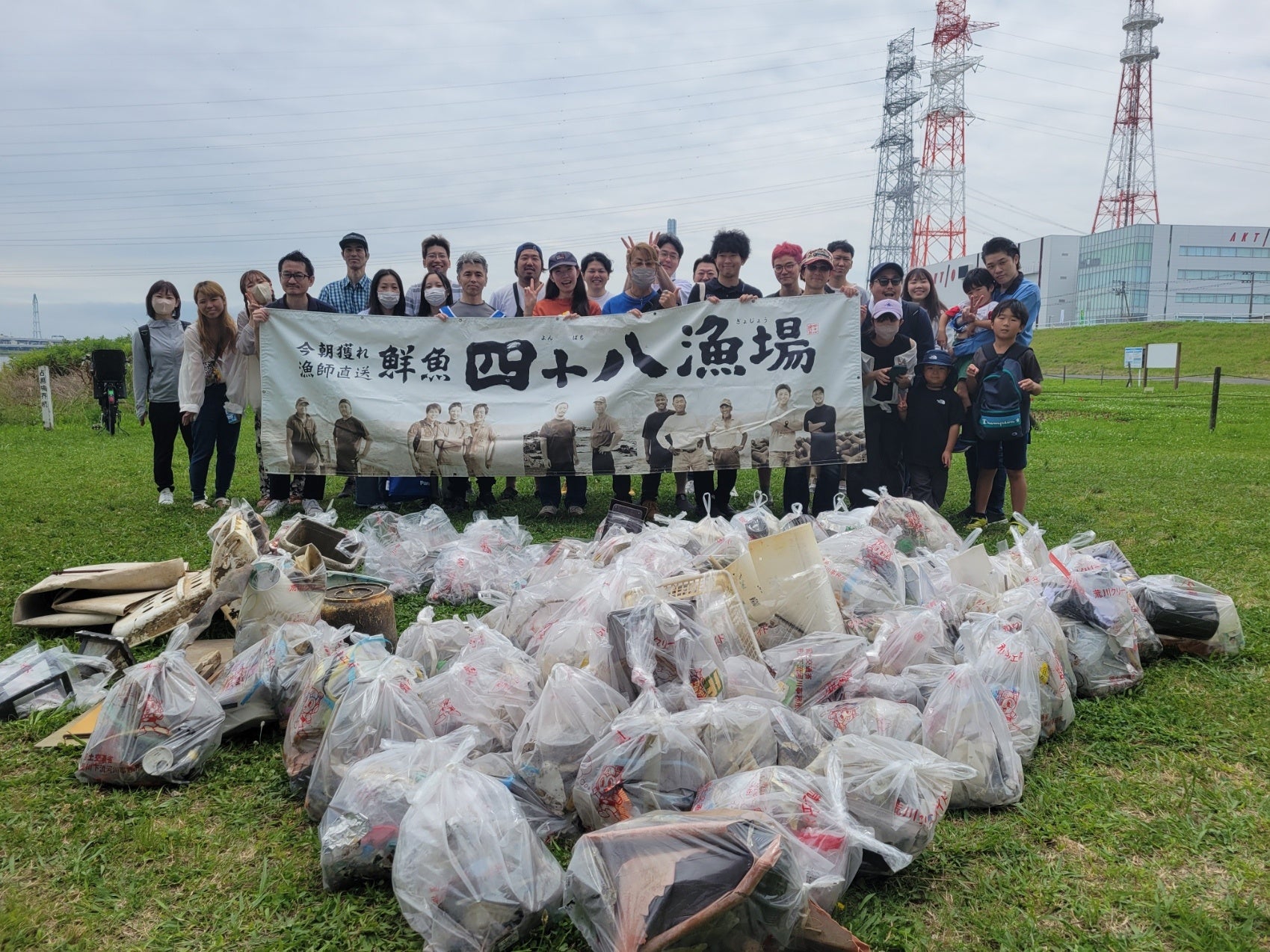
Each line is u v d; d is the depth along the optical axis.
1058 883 2.63
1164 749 3.45
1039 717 3.42
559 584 4.22
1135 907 2.53
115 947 2.41
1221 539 6.62
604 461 7.28
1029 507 8.04
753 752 2.95
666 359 7.25
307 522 5.43
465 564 5.36
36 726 3.60
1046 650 3.62
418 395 7.33
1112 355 53.78
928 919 2.52
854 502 7.58
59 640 4.60
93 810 3.03
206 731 3.32
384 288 7.65
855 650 3.66
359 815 2.64
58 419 18.06
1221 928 2.42
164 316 7.92
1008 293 7.28
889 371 7.18
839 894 2.47
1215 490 8.98
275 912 2.55
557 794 2.92
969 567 4.47
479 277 7.65
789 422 7.17
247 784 3.23
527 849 2.50
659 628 3.26
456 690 3.30
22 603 4.72
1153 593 4.38
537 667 3.54
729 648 3.68
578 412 7.27
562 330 7.32
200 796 3.15
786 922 2.20
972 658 3.59
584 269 8.43
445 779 2.55
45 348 22.12
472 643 3.69
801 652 3.67
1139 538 6.74
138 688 3.28
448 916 2.35
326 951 2.39
